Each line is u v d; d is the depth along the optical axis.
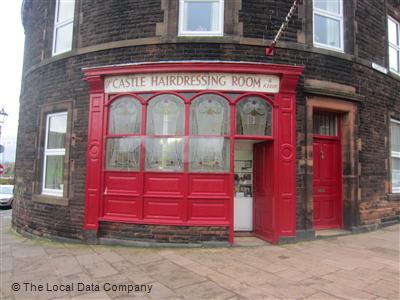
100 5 6.41
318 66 6.31
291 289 3.59
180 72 5.67
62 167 6.82
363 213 6.75
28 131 7.55
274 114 5.78
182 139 5.65
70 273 4.18
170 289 3.61
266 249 5.31
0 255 5.09
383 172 7.41
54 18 7.43
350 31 6.88
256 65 5.57
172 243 5.50
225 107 5.71
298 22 6.23
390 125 7.77
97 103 6.00
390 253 5.06
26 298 3.40
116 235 5.71
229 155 5.63
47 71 7.04
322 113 6.85
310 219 5.95
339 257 4.84
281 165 5.71
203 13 6.25
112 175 5.83
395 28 8.62
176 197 5.55
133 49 6.05
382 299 3.32
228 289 3.60
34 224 6.77
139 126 5.83
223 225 5.50
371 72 7.24
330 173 6.79
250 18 6.01
